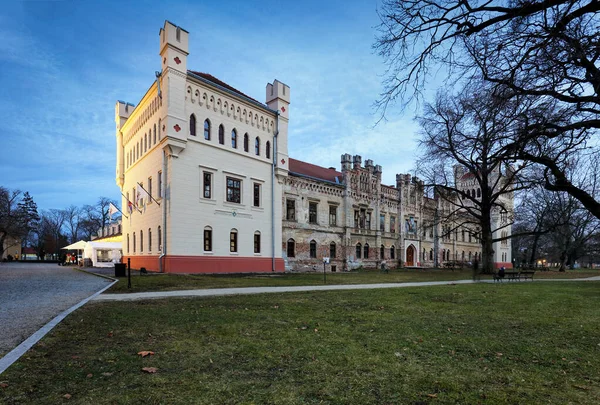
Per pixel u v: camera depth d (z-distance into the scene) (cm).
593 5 589
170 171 2861
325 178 4525
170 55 2867
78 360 604
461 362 616
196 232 2983
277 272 3466
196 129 3036
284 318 992
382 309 1179
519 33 631
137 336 771
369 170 4859
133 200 3709
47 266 4766
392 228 5216
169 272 2806
